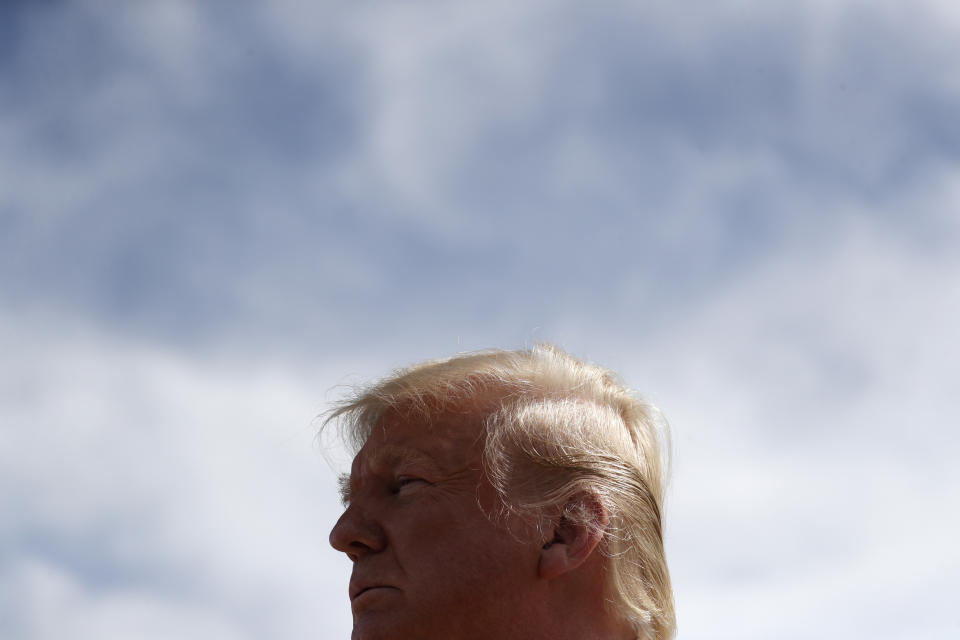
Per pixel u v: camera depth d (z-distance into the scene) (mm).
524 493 1546
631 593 1581
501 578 1496
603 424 1663
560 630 1504
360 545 1556
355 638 1494
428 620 1477
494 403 1626
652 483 1748
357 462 1658
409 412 1640
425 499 1546
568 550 1526
